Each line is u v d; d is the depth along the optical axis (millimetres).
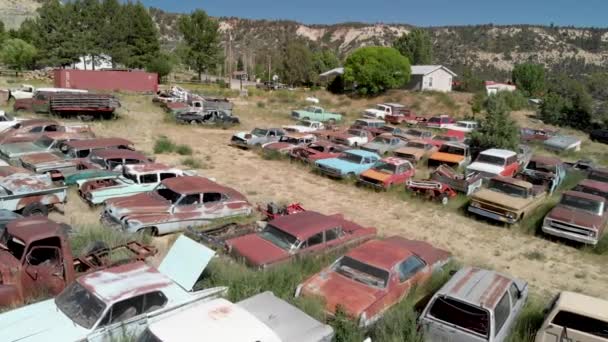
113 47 62000
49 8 58594
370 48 57406
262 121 39781
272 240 10523
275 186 19641
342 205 17703
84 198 14531
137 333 6559
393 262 8812
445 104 53250
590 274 12648
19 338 5949
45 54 59219
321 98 58375
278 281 8938
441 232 15398
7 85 44344
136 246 10367
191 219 12836
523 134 34219
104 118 31734
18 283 7527
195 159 23438
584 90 47812
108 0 62969
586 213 14781
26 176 13094
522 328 7980
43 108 30094
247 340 5582
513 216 15703
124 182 14750
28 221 8430
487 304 7043
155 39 64625
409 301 8586
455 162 22594
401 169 20234
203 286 8625
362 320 7605
